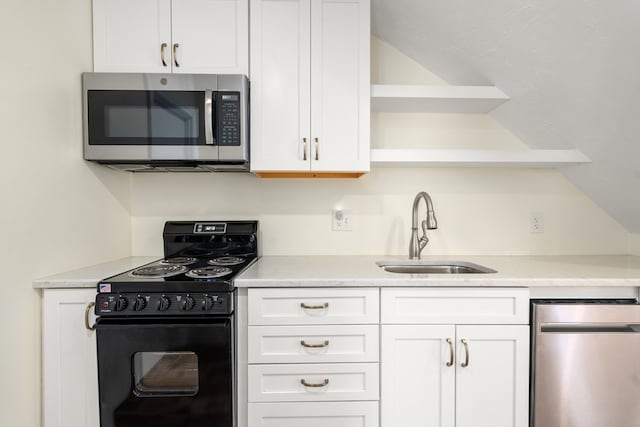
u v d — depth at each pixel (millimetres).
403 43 1908
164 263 1659
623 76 1302
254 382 1329
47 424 1296
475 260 1832
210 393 1259
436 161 1712
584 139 1661
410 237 1990
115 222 1791
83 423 1304
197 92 1541
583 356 1329
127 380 1244
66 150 1438
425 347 1354
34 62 1277
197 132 1542
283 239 1986
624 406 1329
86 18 1553
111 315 1251
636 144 1493
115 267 1564
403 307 1355
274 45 1608
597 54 1300
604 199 1918
